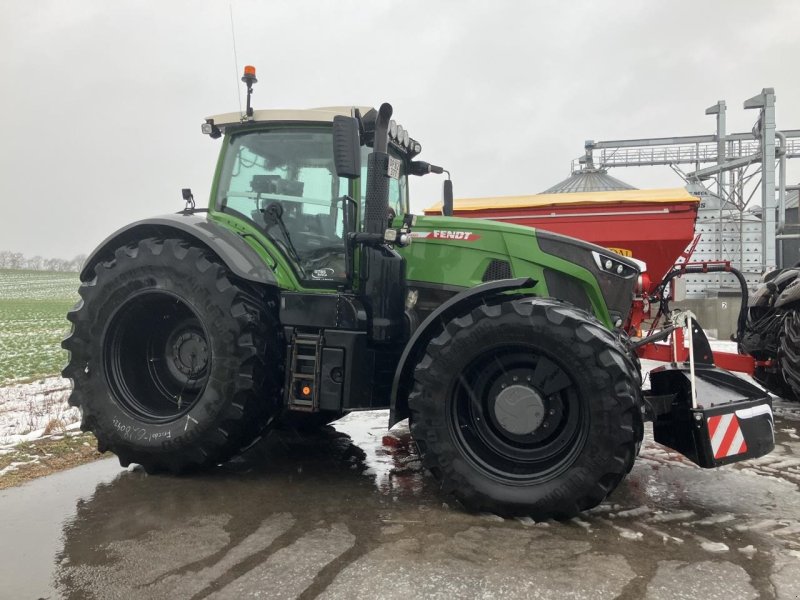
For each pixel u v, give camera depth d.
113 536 2.88
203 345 3.98
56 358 11.47
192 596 2.32
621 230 7.50
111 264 3.93
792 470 4.02
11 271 82.62
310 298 3.72
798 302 5.72
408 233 3.69
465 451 3.28
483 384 3.38
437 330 3.51
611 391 3.03
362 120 3.91
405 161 4.99
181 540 2.83
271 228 4.04
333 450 4.52
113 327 3.91
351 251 3.77
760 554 2.71
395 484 3.71
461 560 2.64
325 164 3.97
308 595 2.33
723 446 3.17
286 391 3.76
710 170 20.83
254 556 2.67
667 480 3.80
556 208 7.68
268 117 4.00
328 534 2.91
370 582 2.43
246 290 3.79
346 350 3.63
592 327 3.13
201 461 3.71
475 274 3.94
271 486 3.65
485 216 7.91
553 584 2.43
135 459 3.84
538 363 3.25
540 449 3.28
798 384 5.63
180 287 3.72
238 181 4.15
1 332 19.22
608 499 3.45
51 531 2.94
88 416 3.89
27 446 4.39
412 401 3.30
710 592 2.36
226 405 3.61
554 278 3.85
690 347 3.29
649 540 2.87
